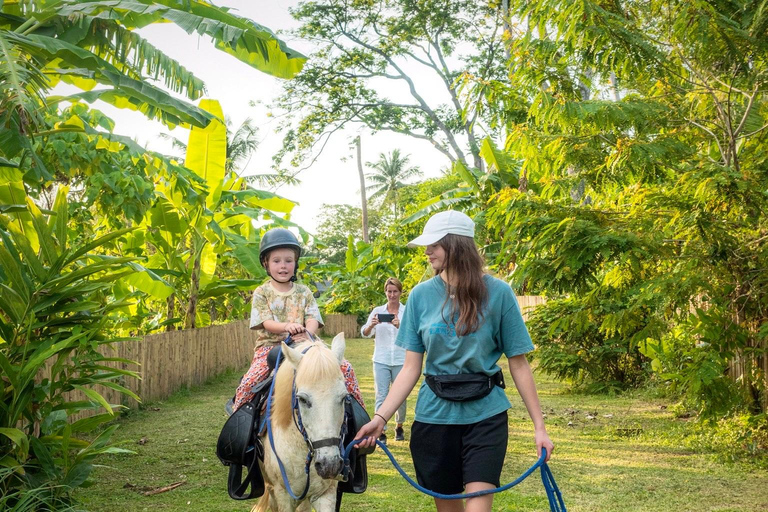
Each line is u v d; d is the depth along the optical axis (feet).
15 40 18.99
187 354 45.27
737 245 22.82
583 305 27.73
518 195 25.52
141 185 33.42
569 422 31.40
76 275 16.89
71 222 36.50
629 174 26.89
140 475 23.07
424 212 65.16
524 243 25.68
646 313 29.53
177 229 41.57
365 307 100.83
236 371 57.62
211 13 23.76
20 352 16.81
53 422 17.40
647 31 27.09
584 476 22.15
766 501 18.88
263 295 15.34
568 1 24.71
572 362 40.24
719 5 24.98
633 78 28.17
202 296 48.06
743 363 26.37
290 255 15.23
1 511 14.03
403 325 11.72
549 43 27.30
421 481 11.28
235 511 18.83
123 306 18.52
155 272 38.96
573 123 27.48
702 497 19.42
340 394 11.68
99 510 18.94
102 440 17.52
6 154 17.88
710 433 26.66
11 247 16.61
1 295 16.62
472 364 11.00
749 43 24.35
